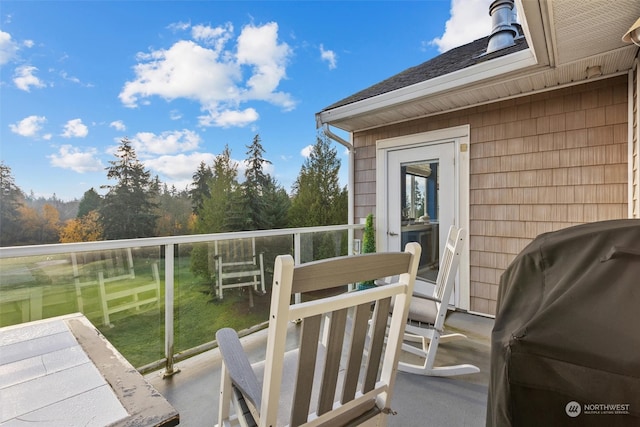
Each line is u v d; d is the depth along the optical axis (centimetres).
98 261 198
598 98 283
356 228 429
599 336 75
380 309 107
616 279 88
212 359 247
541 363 76
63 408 74
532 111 316
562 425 72
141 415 72
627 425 65
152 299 223
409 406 187
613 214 277
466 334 297
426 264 391
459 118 361
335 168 1366
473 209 354
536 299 101
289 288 79
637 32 166
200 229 1438
